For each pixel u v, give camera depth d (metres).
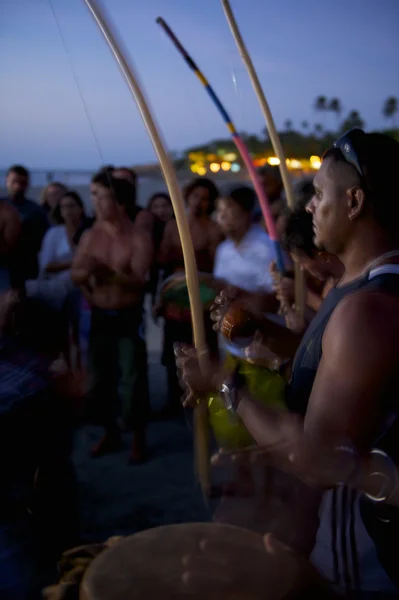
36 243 4.85
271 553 1.11
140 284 3.47
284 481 1.30
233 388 1.27
